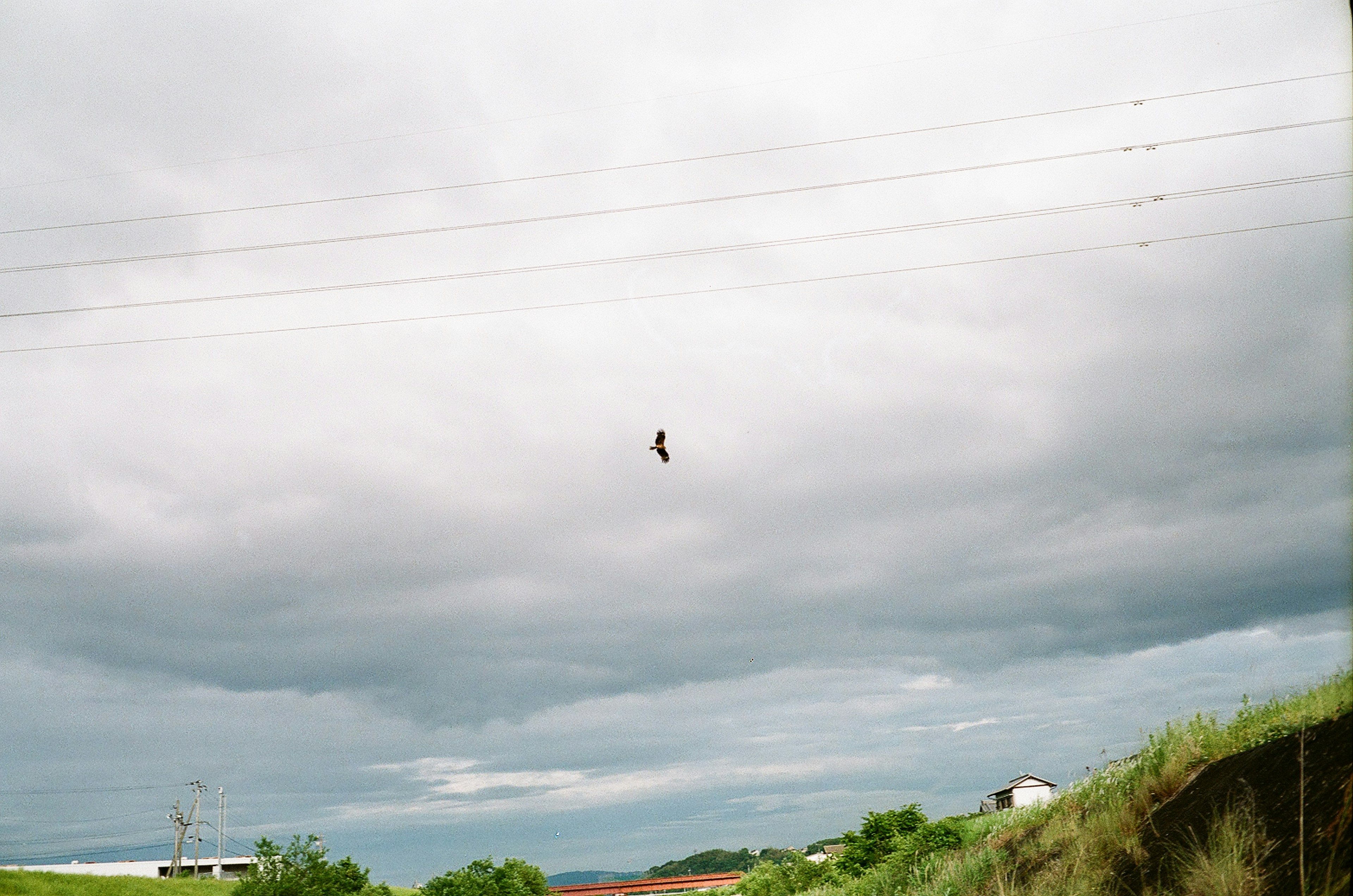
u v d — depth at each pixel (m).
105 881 65.19
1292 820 12.33
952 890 23.28
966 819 35.03
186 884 71.31
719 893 106.44
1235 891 11.56
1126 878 15.10
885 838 42.62
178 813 93.75
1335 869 9.68
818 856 62.75
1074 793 24.20
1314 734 14.02
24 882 58.53
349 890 59.44
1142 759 19.47
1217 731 18.23
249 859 101.25
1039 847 20.95
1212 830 13.57
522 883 87.56
